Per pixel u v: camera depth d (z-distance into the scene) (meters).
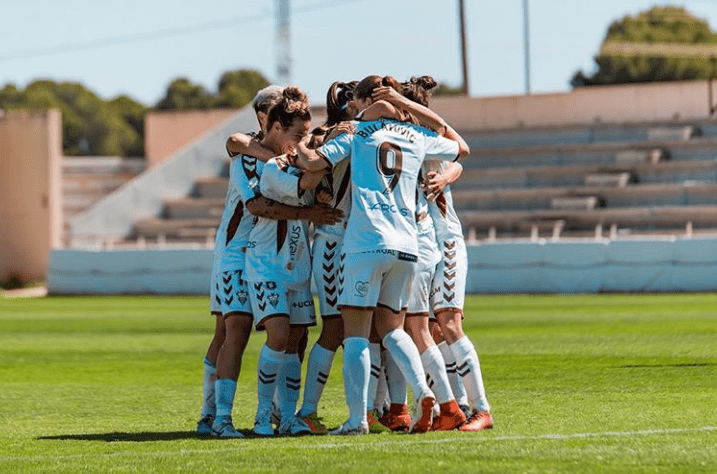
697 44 181.12
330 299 19.22
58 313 59.81
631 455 15.21
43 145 109.00
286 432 19.11
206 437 18.91
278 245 18.92
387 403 20.78
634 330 40.38
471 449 15.95
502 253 71.12
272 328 18.70
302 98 19.34
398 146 18.19
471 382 18.75
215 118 126.69
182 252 79.12
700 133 100.75
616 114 103.69
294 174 18.36
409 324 18.95
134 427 20.81
